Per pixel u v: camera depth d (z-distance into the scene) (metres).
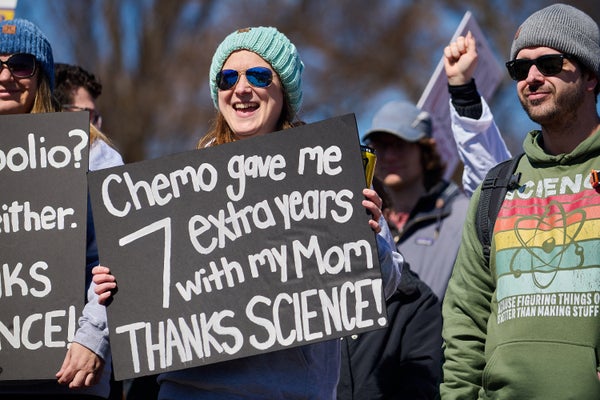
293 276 13.41
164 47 53.81
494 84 20.14
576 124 13.92
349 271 13.28
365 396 16.08
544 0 54.66
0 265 14.55
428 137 20.69
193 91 53.19
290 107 14.60
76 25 53.62
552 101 13.88
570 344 13.16
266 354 13.52
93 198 13.96
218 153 13.81
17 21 15.84
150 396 18.12
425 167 20.73
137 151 51.62
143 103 52.00
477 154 16.80
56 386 14.80
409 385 16.16
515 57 14.27
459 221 19.98
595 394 13.02
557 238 13.45
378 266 13.23
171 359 13.50
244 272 13.53
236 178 13.74
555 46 13.91
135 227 13.84
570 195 13.59
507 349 13.51
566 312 13.23
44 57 15.88
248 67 14.27
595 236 13.25
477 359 14.24
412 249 19.95
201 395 13.55
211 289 13.55
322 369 13.72
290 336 13.28
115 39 53.25
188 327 13.52
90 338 14.09
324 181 13.51
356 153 13.50
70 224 14.57
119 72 52.81
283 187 13.60
